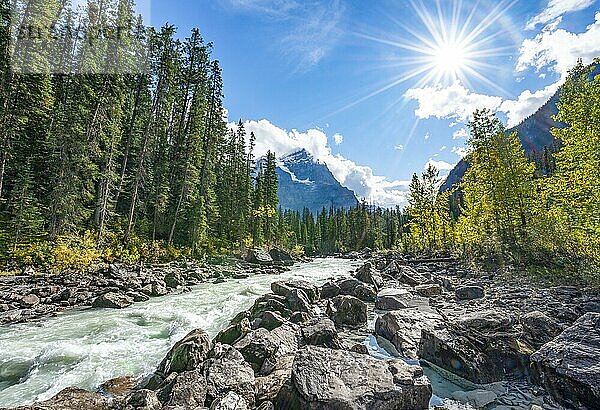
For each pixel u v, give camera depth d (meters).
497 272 26.08
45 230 28.98
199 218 42.06
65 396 7.45
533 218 26.62
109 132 36.94
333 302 15.39
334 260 68.31
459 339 9.11
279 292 16.84
